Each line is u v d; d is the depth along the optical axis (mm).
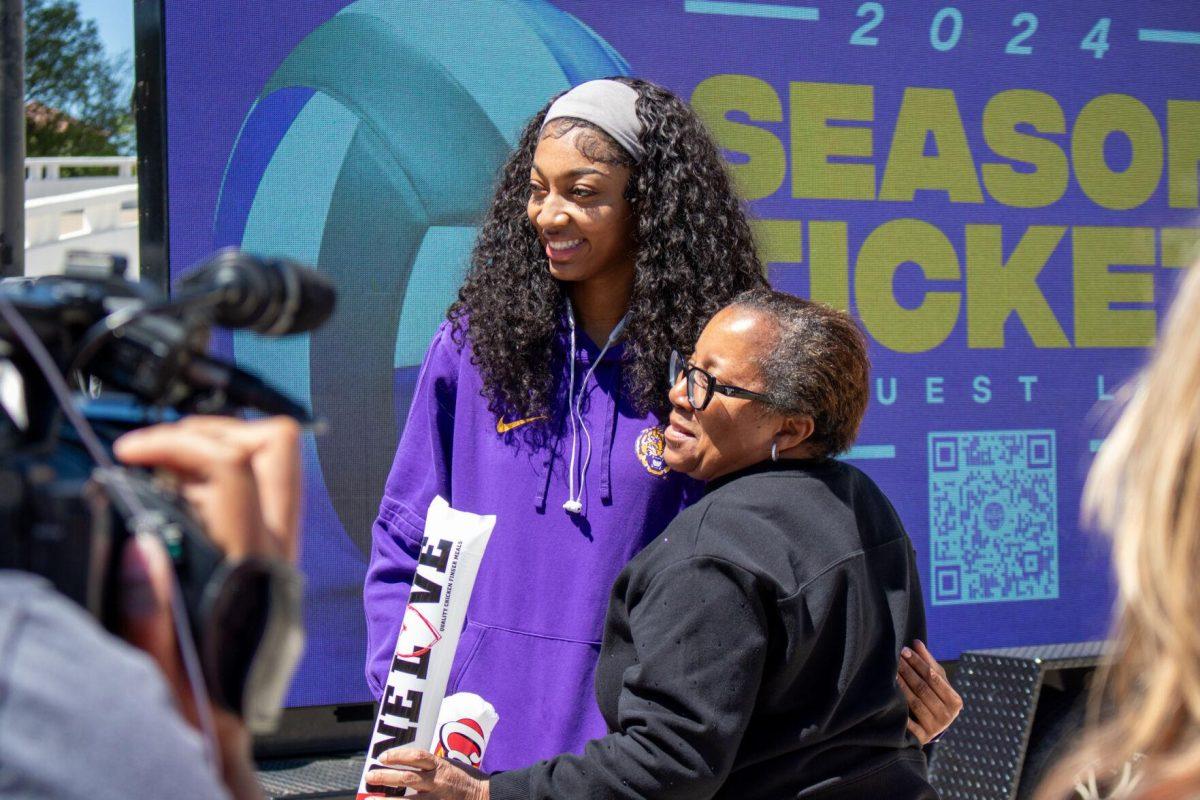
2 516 645
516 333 2002
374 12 3223
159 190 3064
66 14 12930
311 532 3193
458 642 1981
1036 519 3758
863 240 3598
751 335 1678
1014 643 3727
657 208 1946
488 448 2041
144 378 768
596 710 1899
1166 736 764
